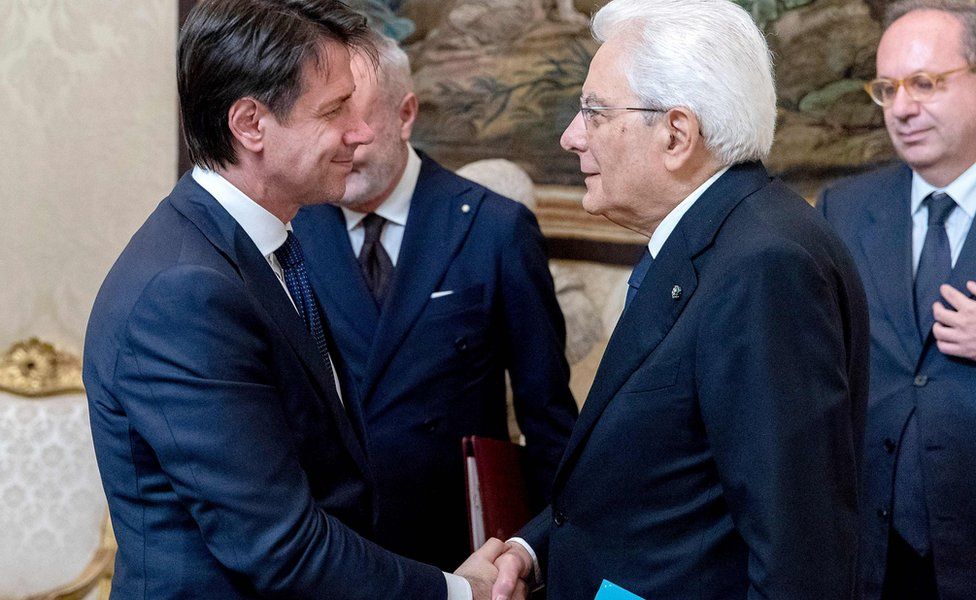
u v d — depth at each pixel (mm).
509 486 2615
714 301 1724
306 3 1807
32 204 3945
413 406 2771
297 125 1792
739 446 1677
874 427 2652
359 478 1952
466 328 2797
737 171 1876
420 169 2932
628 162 1893
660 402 1799
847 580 1666
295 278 1984
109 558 3383
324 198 1888
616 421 1854
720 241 1805
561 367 2879
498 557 2232
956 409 2555
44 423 3484
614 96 1880
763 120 1866
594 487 1898
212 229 1774
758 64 1866
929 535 2574
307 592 1709
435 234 2840
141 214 3906
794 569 1631
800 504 1636
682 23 1845
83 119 3887
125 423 1699
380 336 2762
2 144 3928
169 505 1720
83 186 3918
